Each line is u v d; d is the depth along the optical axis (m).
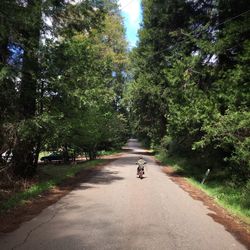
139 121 50.22
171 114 22.67
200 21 25.27
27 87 15.73
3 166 15.56
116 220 10.22
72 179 20.50
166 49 33.12
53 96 17.00
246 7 20.23
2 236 8.38
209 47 19.81
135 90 40.12
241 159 15.06
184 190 17.47
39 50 15.56
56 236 8.46
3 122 14.34
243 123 14.26
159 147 51.31
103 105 28.55
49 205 12.31
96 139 37.28
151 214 11.23
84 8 17.66
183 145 30.94
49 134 16.56
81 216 10.62
